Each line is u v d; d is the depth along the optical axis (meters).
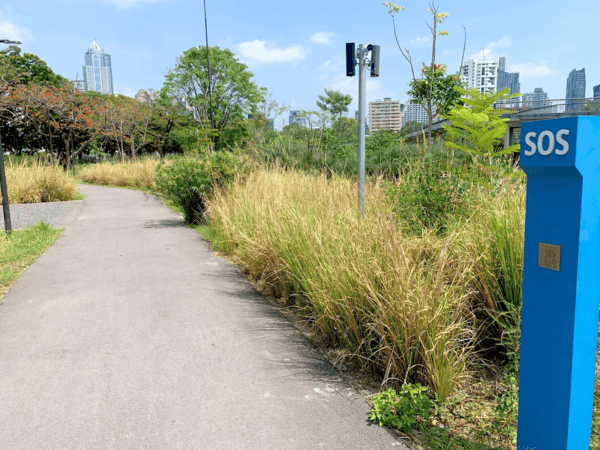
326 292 3.70
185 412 2.76
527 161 1.82
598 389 2.64
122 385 3.12
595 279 1.71
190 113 41.50
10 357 3.61
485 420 2.56
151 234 9.62
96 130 44.00
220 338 3.95
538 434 1.88
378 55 5.37
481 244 3.42
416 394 2.74
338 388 3.04
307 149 13.21
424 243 3.75
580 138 1.58
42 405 2.87
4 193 8.80
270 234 5.47
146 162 28.38
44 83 46.97
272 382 3.13
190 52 37.59
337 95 41.69
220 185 10.23
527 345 1.91
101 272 6.37
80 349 3.75
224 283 5.73
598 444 2.24
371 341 3.29
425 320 2.81
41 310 4.76
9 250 7.45
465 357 2.91
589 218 1.65
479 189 4.54
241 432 2.53
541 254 1.81
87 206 15.40
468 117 4.34
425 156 5.00
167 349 3.73
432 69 10.62
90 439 2.49
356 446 2.39
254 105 39.31
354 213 4.91
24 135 45.56
